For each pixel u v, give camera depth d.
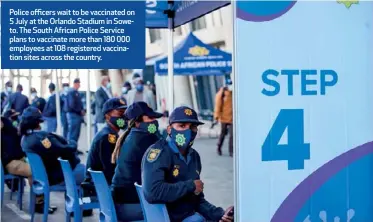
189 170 4.24
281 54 3.40
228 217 4.15
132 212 5.12
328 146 3.50
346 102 3.52
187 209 4.24
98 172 4.98
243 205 3.38
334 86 3.50
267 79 3.38
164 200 4.07
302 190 3.47
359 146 3.55
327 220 3.51
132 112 5.19
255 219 3.40
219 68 13.88
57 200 8.95
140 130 5.20
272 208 3.42
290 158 3.44
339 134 3.52
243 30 3.34
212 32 21.36
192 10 6.88
